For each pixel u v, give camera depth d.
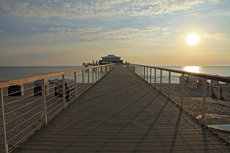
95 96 6.88
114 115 4.45
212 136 3.14
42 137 3.15
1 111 2.38
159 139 3.03
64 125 3.76
